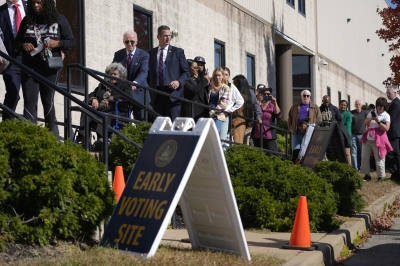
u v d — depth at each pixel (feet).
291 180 29.99
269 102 47.57
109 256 17.37
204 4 57.41
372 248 28.60
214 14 59.72
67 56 39.52
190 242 21.89
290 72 86.43
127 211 19.01
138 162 19.70
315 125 44.93
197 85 37.58
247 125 43.21
